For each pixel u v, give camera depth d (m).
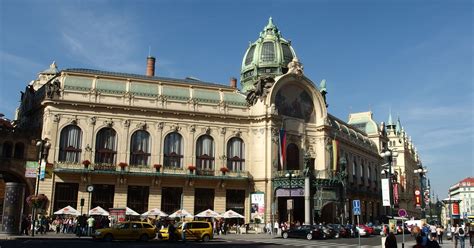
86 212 58.66
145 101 64.69
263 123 68.62
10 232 42.38
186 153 65.38
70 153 60.53
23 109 74.81
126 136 62.94
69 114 61.25
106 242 38.72
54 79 64.44
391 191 32.81
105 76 64.81
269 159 67.12
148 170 62.31
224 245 37.91
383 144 114.50
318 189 64.19
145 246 34.66
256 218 64.44
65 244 34.78
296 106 73.50
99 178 60.38
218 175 65.75
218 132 67.69
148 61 78.88
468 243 50.34
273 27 85.88
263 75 80.81
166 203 63.09
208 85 71.12
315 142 74.12
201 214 59.19
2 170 58.16
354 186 90.44
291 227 55.94
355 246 39.34
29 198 47.69
